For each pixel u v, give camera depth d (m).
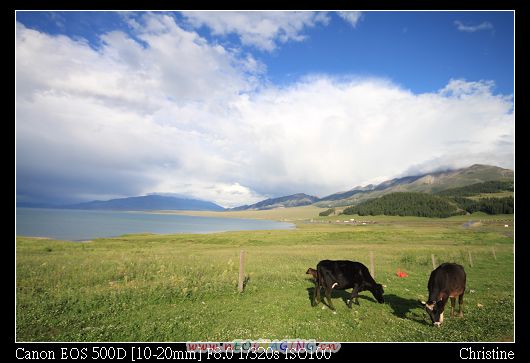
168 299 14.73
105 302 13.81
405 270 26.20
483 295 17.70
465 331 12.23
